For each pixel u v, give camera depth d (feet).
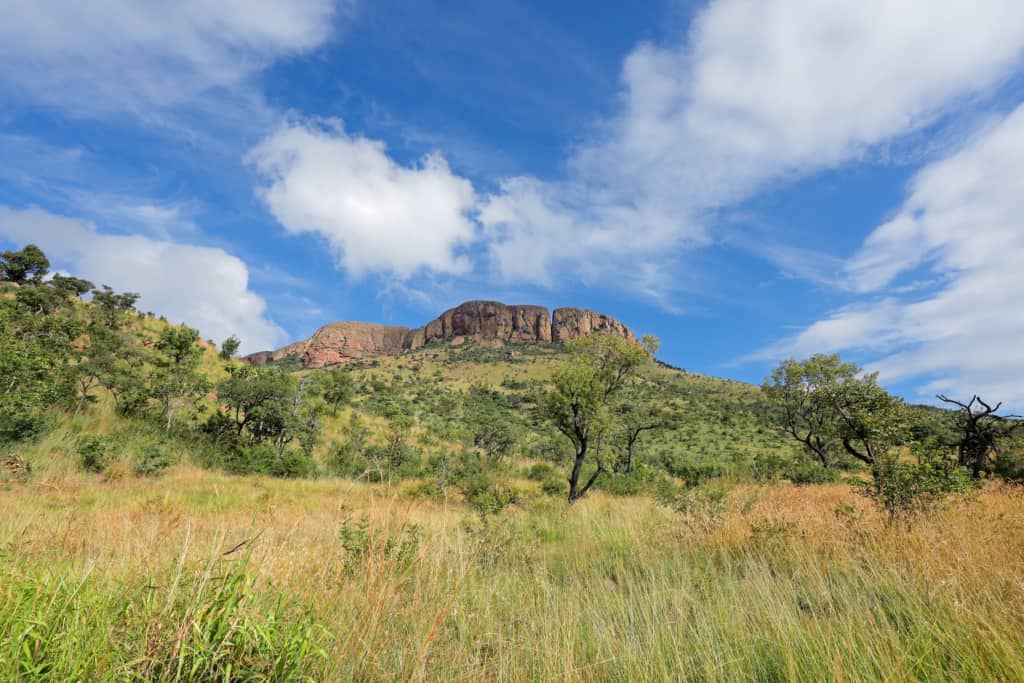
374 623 7.67
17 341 78.89
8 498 26.71
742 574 16.37
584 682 8.58
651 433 235.81
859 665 8.30
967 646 8.50
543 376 537.65
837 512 21.15
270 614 6.23
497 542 18.57
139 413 89.61
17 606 5.77
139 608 6.51
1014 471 34.83
